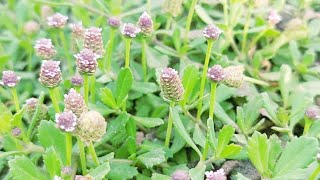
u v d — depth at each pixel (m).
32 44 0.22
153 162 0.15
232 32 0.21
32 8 0.24
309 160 0.14
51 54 0.18
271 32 0.21
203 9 0.21
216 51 0.20
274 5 0.22
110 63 0.19
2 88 0.19
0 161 0.17
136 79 0.20
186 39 0.20
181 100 0.16
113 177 0.16
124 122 0.16
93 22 0.23
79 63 0.15
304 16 0.22
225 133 0.14
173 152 0.17
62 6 0.23
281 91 0.18
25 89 0.20
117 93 0.17
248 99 0.18
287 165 0.15
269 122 0.18
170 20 0.20
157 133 0.18
